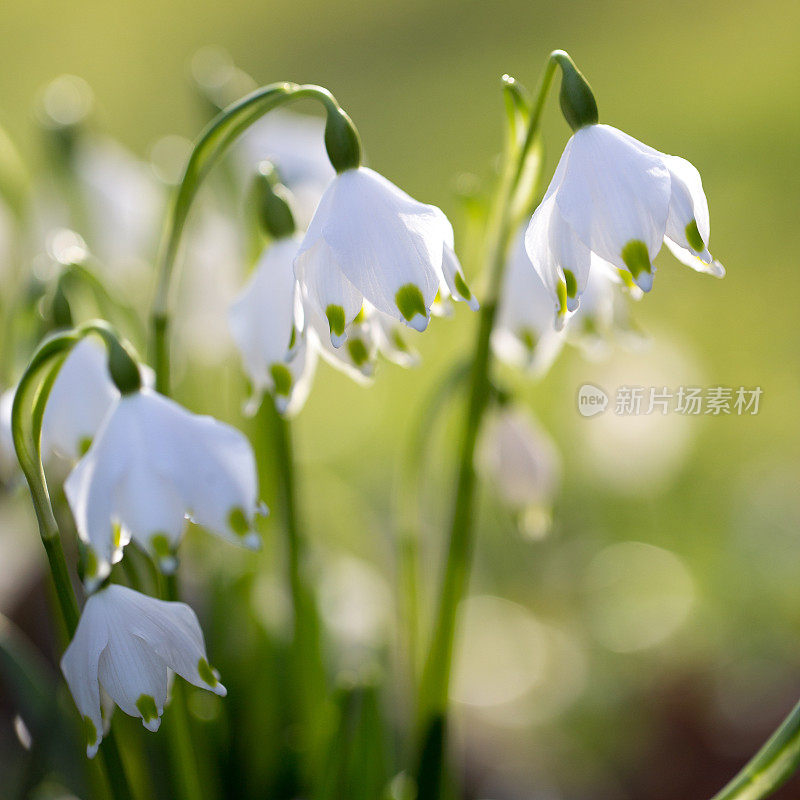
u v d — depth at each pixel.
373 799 0.58
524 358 0.57
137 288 0.62
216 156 0.54
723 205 1.63
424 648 0.63
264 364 0.54
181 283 0.61
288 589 0.60
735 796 0.53
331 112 0.53
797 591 0.90
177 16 3.18
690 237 0.52
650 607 0.90
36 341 0.57
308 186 0.60
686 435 0.99
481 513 1.02
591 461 1.00
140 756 0.57
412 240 0.52
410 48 2.89
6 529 0.76
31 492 0.53
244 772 0.60
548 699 0.77
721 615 0.89
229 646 0.61
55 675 0.65
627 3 2.96
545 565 0.99
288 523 0.58
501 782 0.65
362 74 2.71
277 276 0.54
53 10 3.05
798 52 2.32
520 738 0.72
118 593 0.52
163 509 0.52
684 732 0.71
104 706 0.52
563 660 0.84
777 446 1.09
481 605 0.94
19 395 0.52
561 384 1.13
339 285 0.52
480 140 2.08
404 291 0.52
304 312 0.53
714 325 1.29
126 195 0.62
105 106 2.36
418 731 0.57
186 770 0.56
